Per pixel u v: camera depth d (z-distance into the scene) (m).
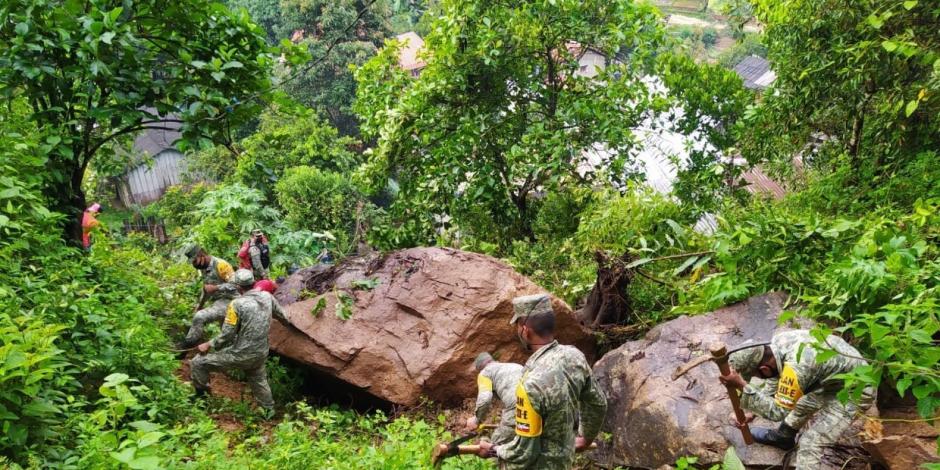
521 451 3.47
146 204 29.98
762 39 9.38
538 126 9.89
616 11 10.46
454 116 10.59
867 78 7.93
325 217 16.25
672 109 11.97
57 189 7.11
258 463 4.52
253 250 8.94
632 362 5.53
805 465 3.84
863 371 3.34
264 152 17.38
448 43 10.23
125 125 7.69
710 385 4.89
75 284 5.31
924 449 3.76
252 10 32.78
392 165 10.58
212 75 6.55
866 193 7.91
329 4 28.62
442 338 6.50
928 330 3.54
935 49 7.18
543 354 3.58
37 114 6.65
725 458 3.98
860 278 4.36
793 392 3.74
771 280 5.82
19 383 3.64
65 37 5.96
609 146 10.41
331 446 4.93
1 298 4.61
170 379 5.82
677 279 7.22
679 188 10.28
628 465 4.93
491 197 10.31
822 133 10.59
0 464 3.45
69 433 4.17
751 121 9.62
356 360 6.63
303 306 7.15
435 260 7.09
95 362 4.94
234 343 6.34
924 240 5.01
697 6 40.56
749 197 10.40
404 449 4.66
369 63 11.25
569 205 10.60
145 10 6.79
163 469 3.36
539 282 8.48
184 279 9.52
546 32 10.24
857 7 7.80
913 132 8.34
